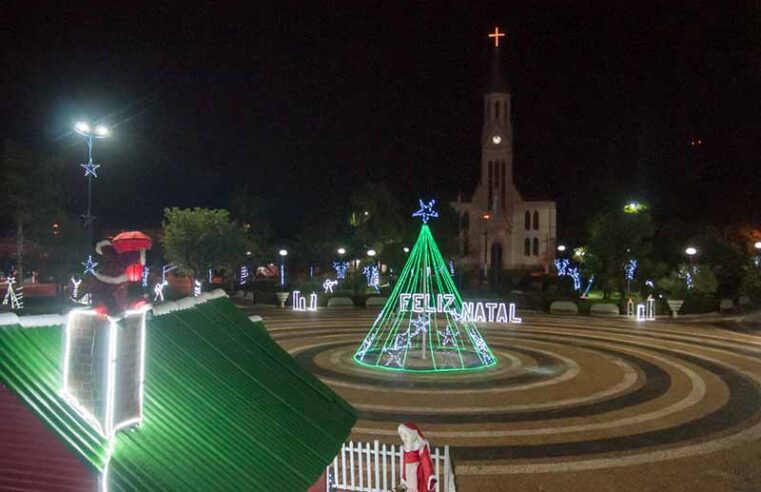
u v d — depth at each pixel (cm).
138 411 645
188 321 949
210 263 5897
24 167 5041
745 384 2247
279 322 3994
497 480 1305
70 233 5144
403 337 3238
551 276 8000
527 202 9544
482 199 9569
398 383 2231
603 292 6084
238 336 1019
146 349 793
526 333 3588
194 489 610
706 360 2738
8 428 603
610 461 1420
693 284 5025
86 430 590
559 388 2161
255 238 7469
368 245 7131
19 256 5097
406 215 7888
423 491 990
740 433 1641
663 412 1850
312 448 830
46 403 594
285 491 706
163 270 6269
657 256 6788
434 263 3291
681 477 1327
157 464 612
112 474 568
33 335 661
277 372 987
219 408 779
